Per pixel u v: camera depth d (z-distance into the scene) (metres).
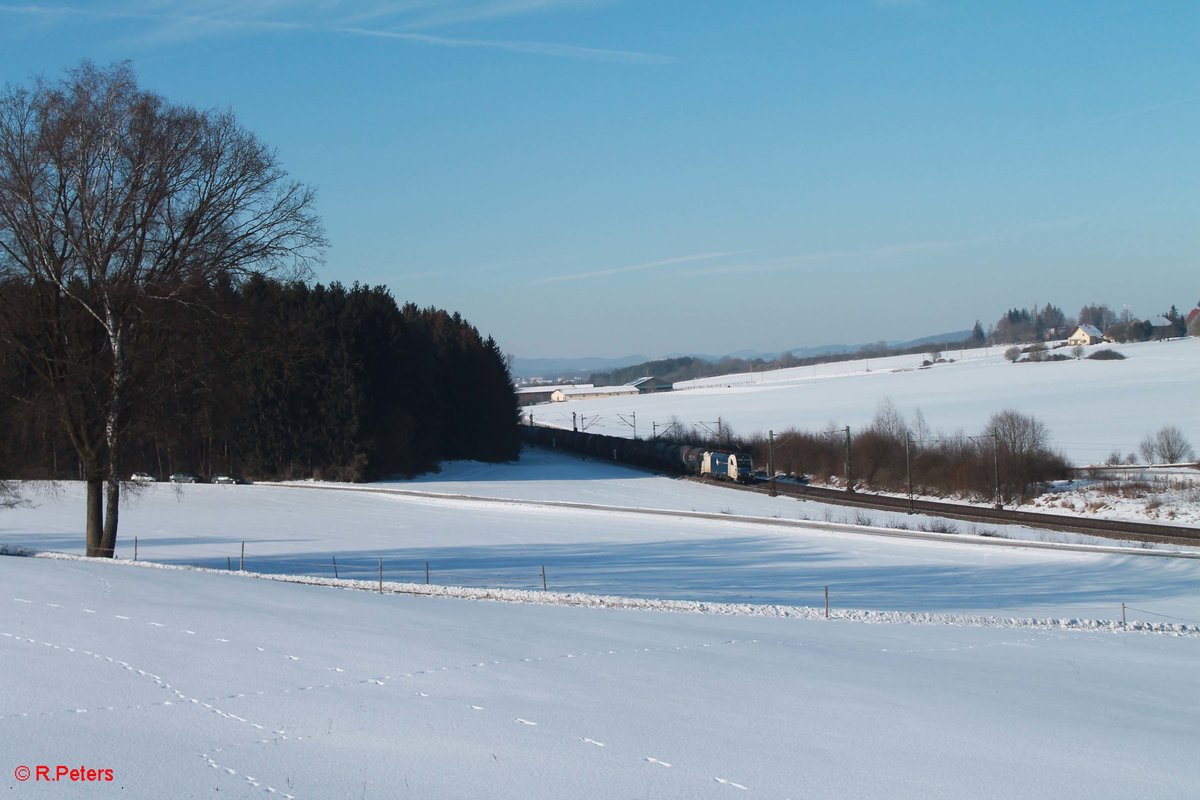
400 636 13.80
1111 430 87.88
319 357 63.97
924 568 34.22
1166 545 41.22
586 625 16.25
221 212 26.89
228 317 26.91
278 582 20.80
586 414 154.12
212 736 8.84
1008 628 19.47
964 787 8.19
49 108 25.45
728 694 11.26
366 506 55.44
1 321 25.42
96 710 9.48
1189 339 175.50
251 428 69.50
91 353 27.03
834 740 9.48
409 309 99.25
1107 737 10.02
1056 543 38.56
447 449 88.38
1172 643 18.06
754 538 42.00
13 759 8.00
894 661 14.26
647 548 38.84
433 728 9.34
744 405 144.00
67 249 25.97
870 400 129.62
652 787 7.90
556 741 9.07
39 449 33.88
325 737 8.95
